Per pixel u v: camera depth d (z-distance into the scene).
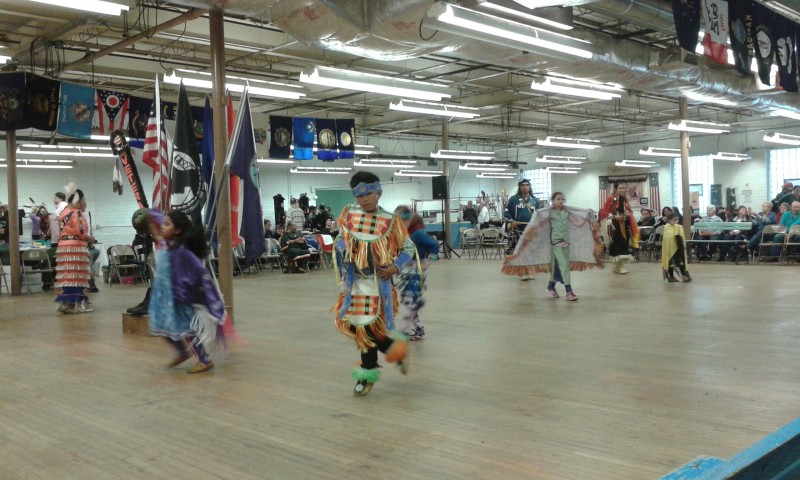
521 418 3.79
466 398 4.26
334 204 25.75
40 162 18.38
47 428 3.86
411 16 7.84
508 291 10.37
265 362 5.56
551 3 7.18
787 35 10.29
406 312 6.25
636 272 13.36
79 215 9.18
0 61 9.91
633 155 27.88
